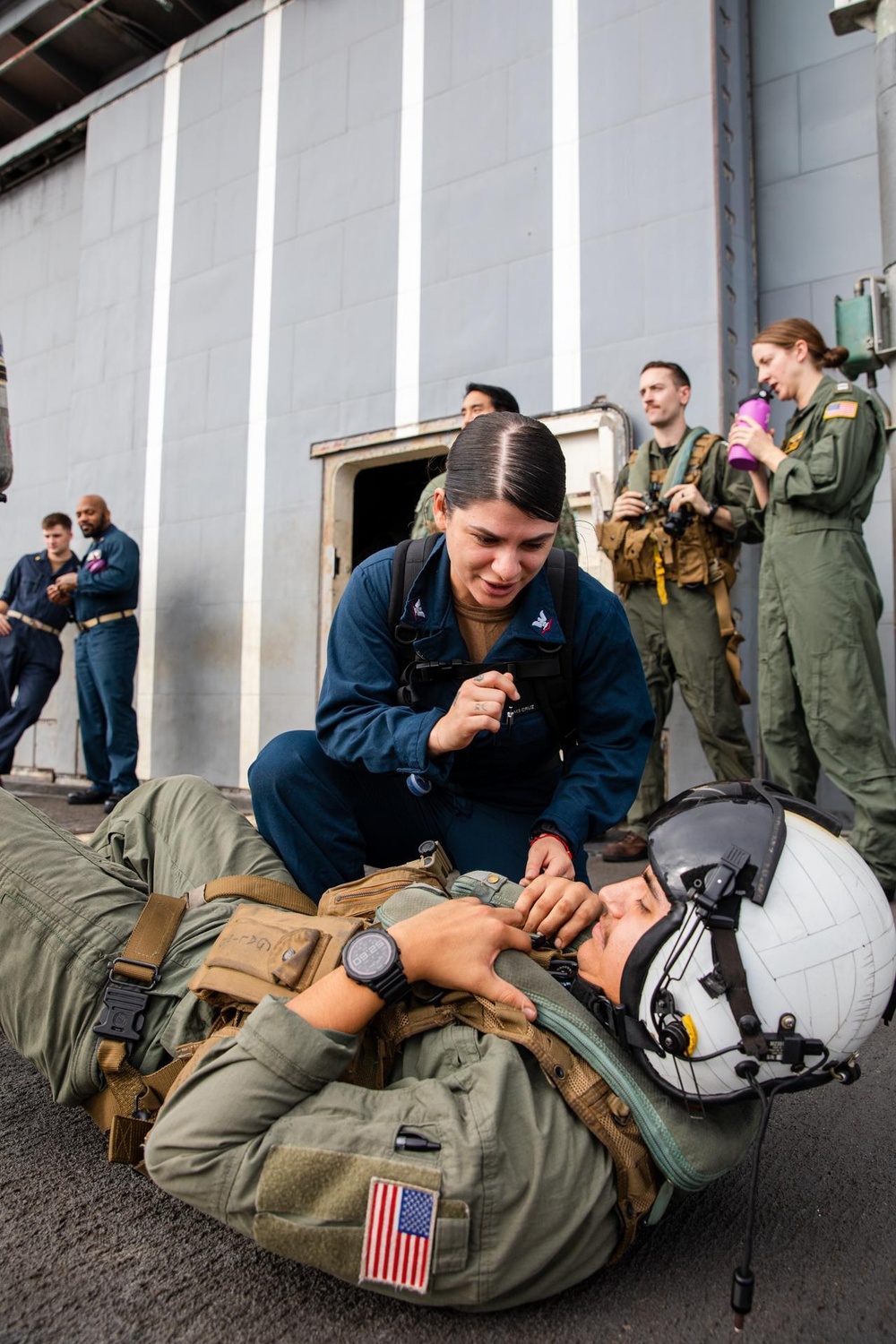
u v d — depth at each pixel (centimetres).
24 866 129
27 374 726
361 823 173
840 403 276
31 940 124
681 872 97
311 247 511
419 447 462
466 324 446
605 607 155
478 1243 92
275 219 529
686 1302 99
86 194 638
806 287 393
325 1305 98
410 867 133
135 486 588
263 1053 98
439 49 465
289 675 505
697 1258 108
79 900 127
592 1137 100
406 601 150
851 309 292
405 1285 90
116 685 500
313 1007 102
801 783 291
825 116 391
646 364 381
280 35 535
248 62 549
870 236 380
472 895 129
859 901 94
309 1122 96
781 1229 115
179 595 557
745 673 374
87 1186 122
